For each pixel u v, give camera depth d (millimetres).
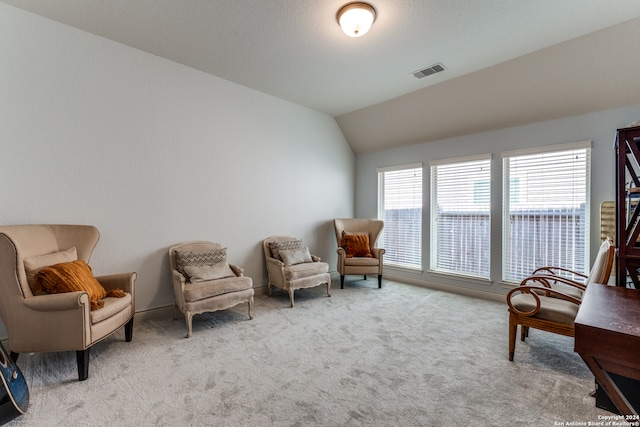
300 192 4582
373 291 4258
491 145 3895
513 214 3736
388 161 5047
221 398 1783
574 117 3266
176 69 3281
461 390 1868
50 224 2529
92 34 2748
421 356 2314
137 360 2238
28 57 2453
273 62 3229
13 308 1957
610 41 2590
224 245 3713
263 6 2309
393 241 5031
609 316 1145
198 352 2377
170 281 3266
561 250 3379
